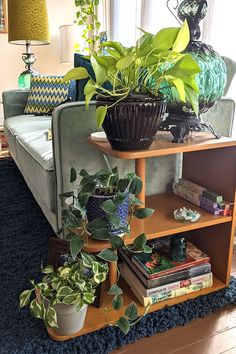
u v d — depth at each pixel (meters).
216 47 1.65
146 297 1.07
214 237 1.22
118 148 0.93
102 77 0.85
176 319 1.04
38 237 1.55
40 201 1.45
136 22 2.49
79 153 1.09
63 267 0.95
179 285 1.12
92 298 0.92
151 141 0.94
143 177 1.09
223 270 1.20
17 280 1.21
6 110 2.62
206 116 1.28
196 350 0.95
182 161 1.35
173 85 0.89
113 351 0.94
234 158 1.08
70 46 3.23
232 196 1.12
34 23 2.69
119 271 1.21
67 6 3.44
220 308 1.12
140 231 1.03
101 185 0.94
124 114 0.85
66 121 1.04
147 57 0.85
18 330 0.98
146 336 0.99
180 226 1.06
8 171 2.54
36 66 3.51
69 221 0.90
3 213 1.82
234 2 1.55
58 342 0.94
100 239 0.91
